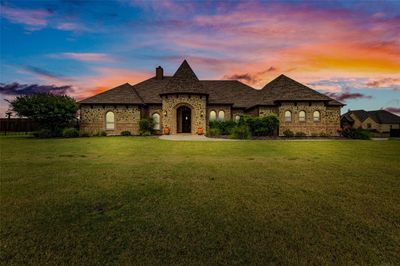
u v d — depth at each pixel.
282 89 24.75
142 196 4.54
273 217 3.57
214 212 3.76
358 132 20.81
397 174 6.48
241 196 4.55
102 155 9.95
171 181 5.67
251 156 9.75
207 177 6.09
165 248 2.70
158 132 25.33
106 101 23.97
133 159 8.91
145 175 6.28
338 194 4.70
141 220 3.46
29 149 11.93
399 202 4.24
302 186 5.27
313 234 3.04
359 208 3.95
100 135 23.02
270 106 23.98
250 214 3.69
